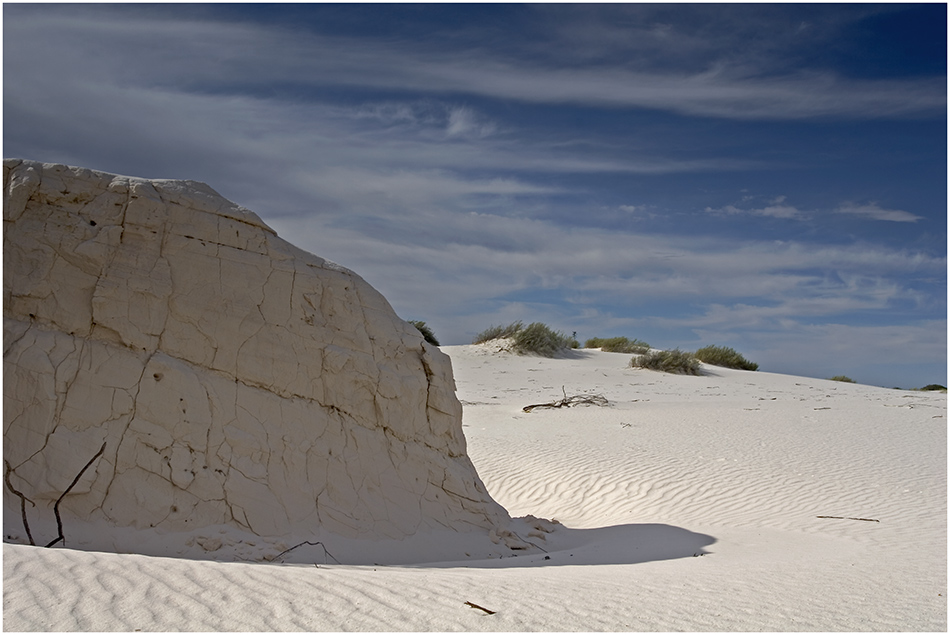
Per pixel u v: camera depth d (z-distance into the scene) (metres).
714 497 11.02
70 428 5.86
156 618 3.68
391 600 4.28
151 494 5.99
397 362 8.03
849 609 4.39
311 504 6.77
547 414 18.98
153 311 6.48
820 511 9.96
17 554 4.30
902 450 14.02
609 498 11.40
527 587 4.82
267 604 4.04
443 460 8.12
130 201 6.61
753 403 21.91
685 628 3.96
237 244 7.09
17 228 6.22
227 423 6.57
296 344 7.19
